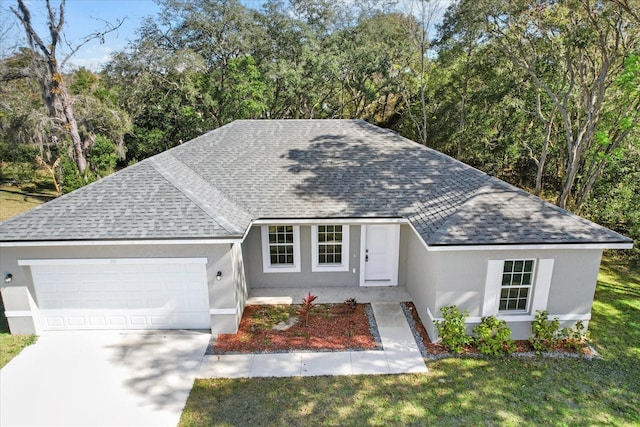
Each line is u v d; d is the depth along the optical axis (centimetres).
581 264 986
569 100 2220
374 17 3725
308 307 1115
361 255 1308
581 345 1020
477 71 2777
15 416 795
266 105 3319
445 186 1259
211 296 1048
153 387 877
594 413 799
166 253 1012
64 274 1048
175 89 3072
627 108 1792
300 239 1289
